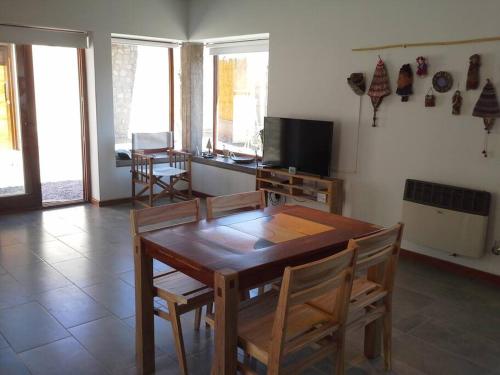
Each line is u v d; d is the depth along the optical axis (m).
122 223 5.04
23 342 2.67
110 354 2.58
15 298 3.22
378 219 4.36
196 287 2.42
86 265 3.84
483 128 3.58
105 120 5.58
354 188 4.51
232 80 6.06
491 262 3.67
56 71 5.51
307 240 2.27
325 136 4.47
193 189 6.44
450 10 3.66
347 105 4.45
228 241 2.23
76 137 5.88
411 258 4.16
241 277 1.88
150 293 2.36
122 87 5.98
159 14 5.80
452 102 3.72
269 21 5.05
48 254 4.07
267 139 5.06
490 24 3.47
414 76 3.93
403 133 4.07
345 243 2.28
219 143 6.41
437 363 2.57
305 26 4.71
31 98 5.21
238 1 5.36
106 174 5.71
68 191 6.24
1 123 5.13
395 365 2.54
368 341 2.56
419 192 3.92
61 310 3.06
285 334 1.80
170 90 6.44
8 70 5.06
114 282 3.52
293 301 1.78
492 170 3.57
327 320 2.11
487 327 2.98
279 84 5.06
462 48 3.63
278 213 2.78
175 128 6.57
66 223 5.00
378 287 2.43
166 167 5.98
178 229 2.41
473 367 2.54
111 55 5.49
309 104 4.79
